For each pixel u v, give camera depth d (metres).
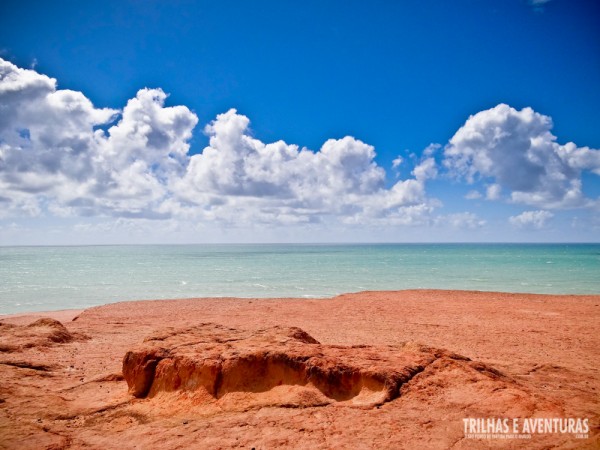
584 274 49.28
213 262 80.00
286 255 115.25
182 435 6.09
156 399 7.57
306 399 6.86
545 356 12.47
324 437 5.74
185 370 7.63
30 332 13.86
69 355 12.05
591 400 7.07
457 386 6.97
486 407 6.34
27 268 63.59
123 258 101.50
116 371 9.68
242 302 27.25
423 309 23.95
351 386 7.10
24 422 6.82
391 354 7.98
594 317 20.89
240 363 7.45
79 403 7.79
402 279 44.28
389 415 6.23
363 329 17.80
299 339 9.25
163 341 8.73
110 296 32.12
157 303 27.02
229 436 5.95
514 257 97.75
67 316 22.73
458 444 5.39
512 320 20.16
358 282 41.56
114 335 16.03
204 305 26.02
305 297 31.55
